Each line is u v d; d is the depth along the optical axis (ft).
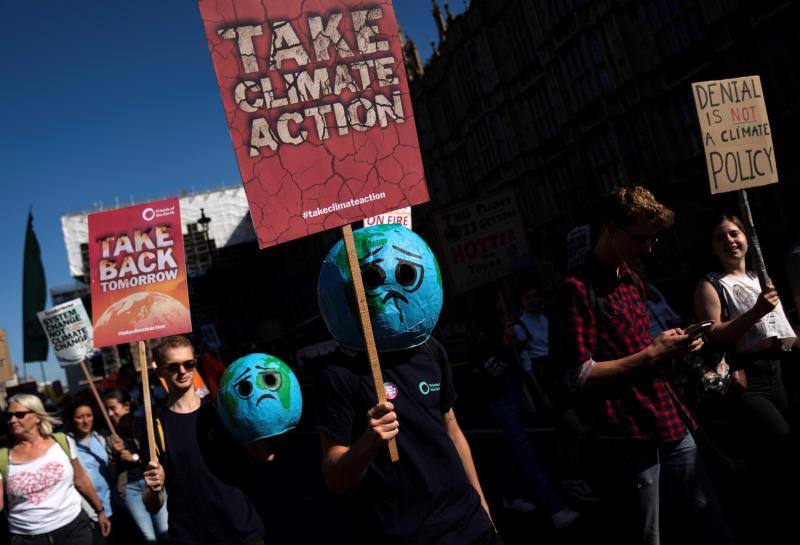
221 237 195.21
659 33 54.65
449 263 29.91
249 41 7.42
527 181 74.43
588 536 14.37
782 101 44.65
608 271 9.00
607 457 8.87
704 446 14.34
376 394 6.98
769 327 11.57
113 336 14.58
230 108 7.27
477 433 28.86
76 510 14.28
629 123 58.80
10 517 13.82
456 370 35.12
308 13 7.62
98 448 17.38
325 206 7.38
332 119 7.53
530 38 70.90
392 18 7.85
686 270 49.06
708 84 12.38
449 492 7.03
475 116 82.53
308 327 92.12
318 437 40.91
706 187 51.31
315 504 23.08
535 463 16.08
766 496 13.32
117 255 14.90
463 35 80.69
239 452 10.87
